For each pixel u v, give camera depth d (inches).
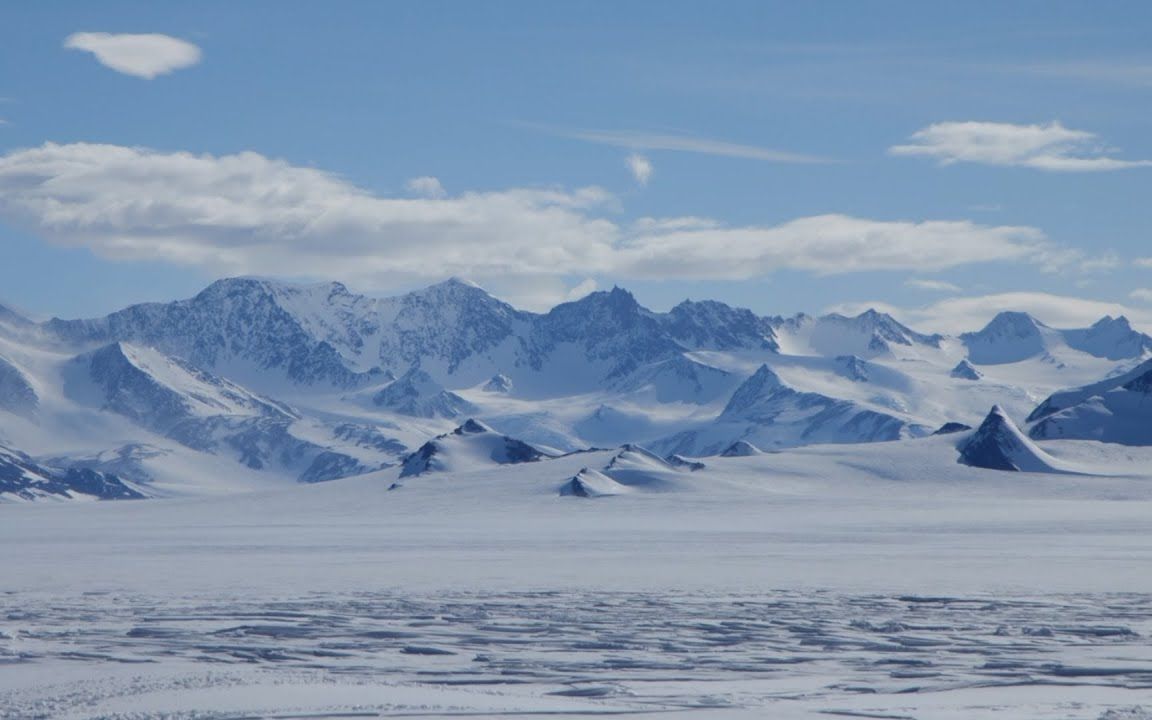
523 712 1819.6
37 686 2017.7
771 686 2180.1
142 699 1879.9
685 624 3068.4
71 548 7229.3
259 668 2351.1
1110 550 6067.9
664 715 1820.9
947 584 4160.9
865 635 2874.0
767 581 4323.3
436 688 2026.3
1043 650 2623.0
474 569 4980.3
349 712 1790.1
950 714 1861.5
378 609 3415.4
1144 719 1827.0
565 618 3201.3
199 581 4436.5
